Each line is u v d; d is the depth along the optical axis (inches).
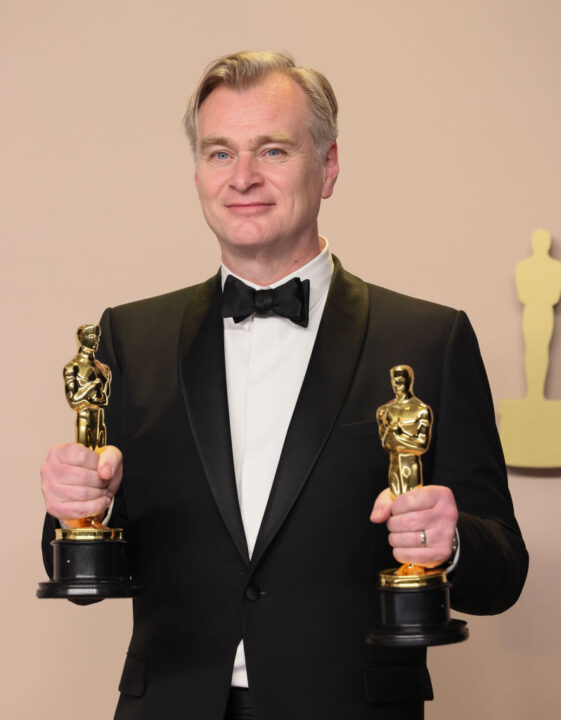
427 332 97.0
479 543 87.4
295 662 86.4
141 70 168.6
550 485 154.8
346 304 98.0
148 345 100.3
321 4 166.1
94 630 160.4
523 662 153.0
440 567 84.7
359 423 91.4
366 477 90.2
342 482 90.0
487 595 88.7
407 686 87.3
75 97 168.7
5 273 166.6
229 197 95.0
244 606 87.8
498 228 159.6
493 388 157.9
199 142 97.0
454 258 160.2
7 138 168.6
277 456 93.6
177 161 166.9
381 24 164.6
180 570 90.6
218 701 86.4
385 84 164.1
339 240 163.0
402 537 79.0
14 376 165.0
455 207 160.9
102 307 165.3
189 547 90.7
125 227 166.4
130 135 167.8
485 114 161.5
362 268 161.9
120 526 96.5
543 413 152.9
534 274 155.3
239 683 88.8
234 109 94.8
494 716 153.0
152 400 96.5
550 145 159.5
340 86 165.0
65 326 165.3
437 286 160.2
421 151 162.4
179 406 95.0
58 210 167.2
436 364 95.8
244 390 96.5
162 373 97.7
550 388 154.9
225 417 92.8
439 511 79.0
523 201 159.5
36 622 161.0
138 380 98.3
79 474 83.4
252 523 91.6
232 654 87.4
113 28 169.3
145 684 90.2
